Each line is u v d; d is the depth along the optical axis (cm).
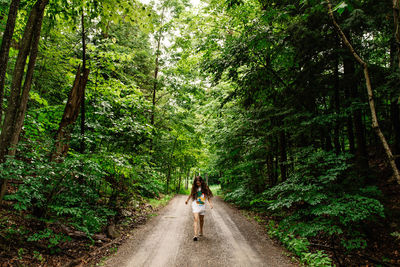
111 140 798
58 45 806
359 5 486
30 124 524
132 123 751
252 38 674
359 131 627
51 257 389
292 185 605
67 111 527
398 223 531
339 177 586
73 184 494
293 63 743
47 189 449
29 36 390
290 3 642
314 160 583
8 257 340
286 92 783
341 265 435
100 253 453
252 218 855
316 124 646
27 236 406
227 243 546
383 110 777
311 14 566
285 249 511
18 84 382
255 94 915
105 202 780
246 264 424
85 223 514
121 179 808
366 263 445
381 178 722
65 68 823
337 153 643
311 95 663
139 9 538
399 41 249
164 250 489
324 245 523
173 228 682
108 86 757
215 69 810
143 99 871
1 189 371
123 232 605
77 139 627
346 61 625
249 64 835
